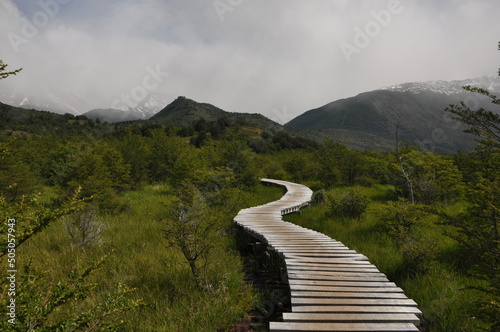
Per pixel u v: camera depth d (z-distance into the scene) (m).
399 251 7.45
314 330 4.11
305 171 33.75
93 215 8.84
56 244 8.45
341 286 5.57
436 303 5.23
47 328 2.55
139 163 21.55
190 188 6.55
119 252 7.96
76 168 14.85
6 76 2.43
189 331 4.57
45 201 13.85
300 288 5.43
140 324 4.64
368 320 4.36
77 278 2.87
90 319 2.77
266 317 5.39
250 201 18.53
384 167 20.78
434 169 13.47
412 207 8.94
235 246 9.70
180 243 5.91
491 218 4.35
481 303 3.87
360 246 8.70
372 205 13.74
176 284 6.06
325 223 11.71
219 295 5.64
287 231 9.65
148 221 11.36
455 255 7.22
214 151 22.03
